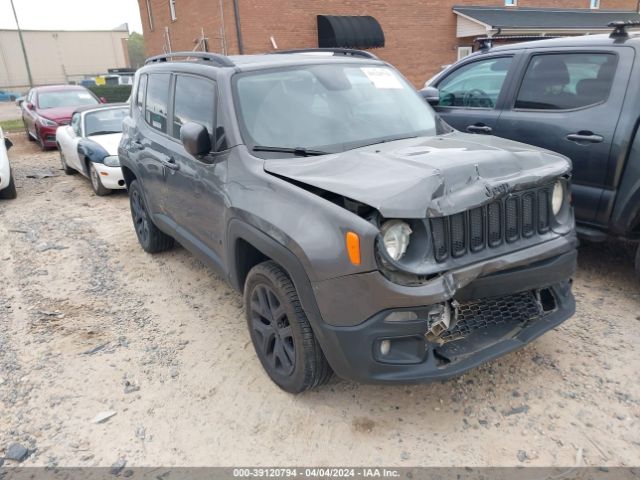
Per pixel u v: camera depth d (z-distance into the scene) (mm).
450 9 19844
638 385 3100
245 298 3336
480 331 2830
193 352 3734
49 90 15055
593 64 4254
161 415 3082
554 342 3561
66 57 67312
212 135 3619
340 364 2654
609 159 3969
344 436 2838
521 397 3053
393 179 2568
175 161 4148
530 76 4750
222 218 3410
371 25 17641
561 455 2629
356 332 2529
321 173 2871
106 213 7547
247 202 3062
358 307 2494
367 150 3188
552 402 2996
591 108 4156
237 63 3797
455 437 2787
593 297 4145
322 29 17203
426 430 2850
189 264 5375
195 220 3992
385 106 3814
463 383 3201
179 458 2752
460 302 2684
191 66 4168
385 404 3068
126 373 3514
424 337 2549
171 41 21812
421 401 3076
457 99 5570
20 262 5672
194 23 19250
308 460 2691
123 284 4973
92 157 8406
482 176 2680
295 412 3037
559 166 2961
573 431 2777
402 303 2422
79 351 3809
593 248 5082
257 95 3553
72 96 14914
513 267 2750
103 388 3361
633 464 2557
